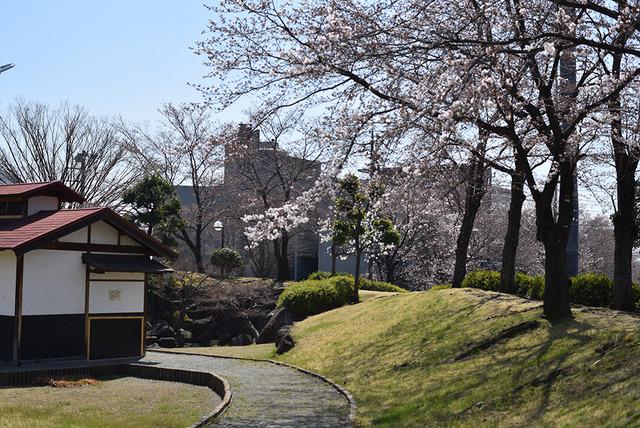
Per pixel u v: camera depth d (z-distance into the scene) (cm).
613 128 1272
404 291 3038
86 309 1606
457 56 1007
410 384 1173
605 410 765
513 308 1441
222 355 1880
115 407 1098
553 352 1056
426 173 1138
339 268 4278
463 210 2333
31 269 1510
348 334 1762
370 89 1052
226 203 3850
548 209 1277
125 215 3127
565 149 1235
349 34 978
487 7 959
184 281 2805
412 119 973
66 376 1438
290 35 1072
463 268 1994
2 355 1500
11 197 1681
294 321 2392
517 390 937
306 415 1031
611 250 4344
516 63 1152
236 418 1011
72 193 1758
